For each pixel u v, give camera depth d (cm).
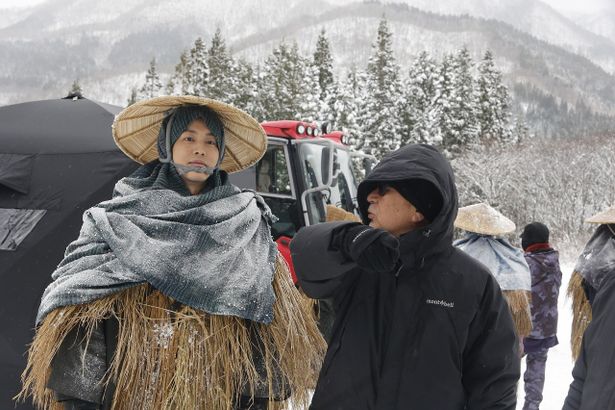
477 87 4275
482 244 454
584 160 2850
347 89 3556
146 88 4144
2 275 386
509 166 2888
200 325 197
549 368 694
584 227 2559
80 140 427
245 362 201
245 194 228
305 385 225
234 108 226
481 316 194
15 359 360
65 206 402
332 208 438
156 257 194
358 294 199
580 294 452
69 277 197
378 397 187
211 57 3825
